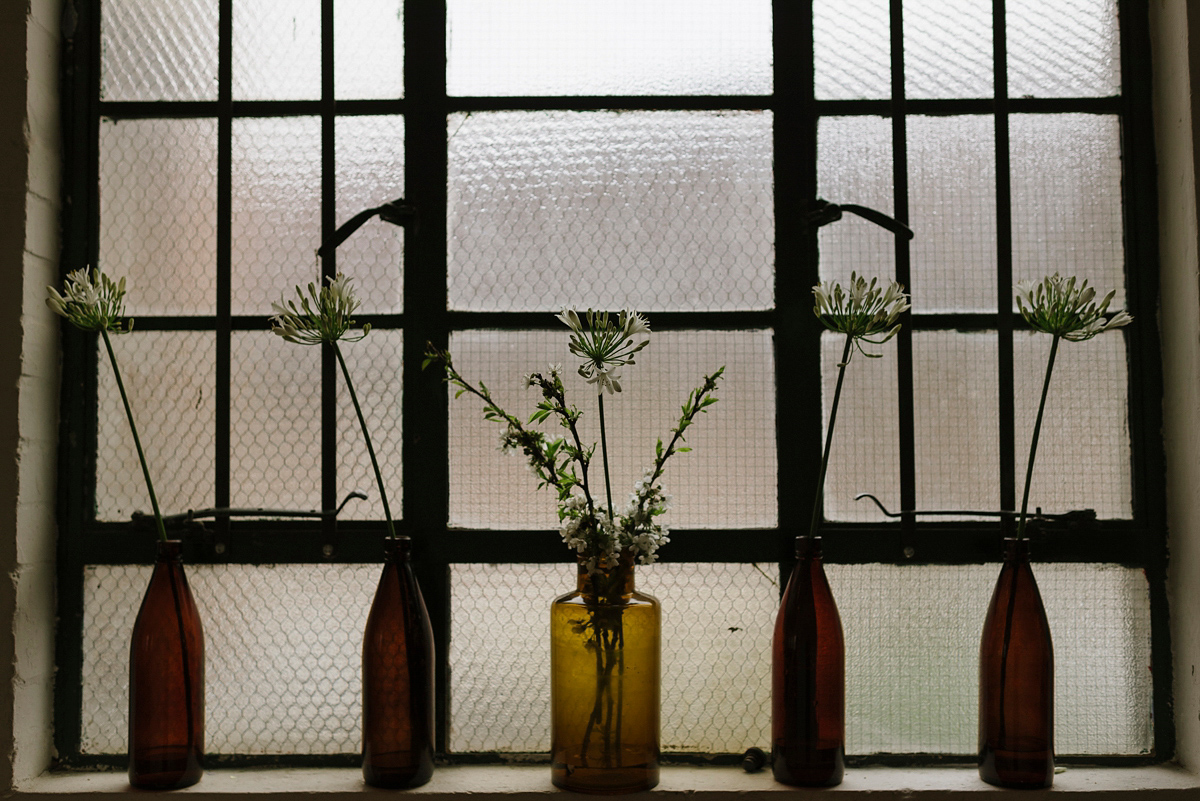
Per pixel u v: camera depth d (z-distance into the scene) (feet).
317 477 4.04
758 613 3.99
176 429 4.04
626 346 3.49
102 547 3.91
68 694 3.86
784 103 4.09
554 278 4.09
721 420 4.04
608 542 3.40
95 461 4.00
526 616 3.99
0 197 3.73
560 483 3.51
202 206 4.12
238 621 3.99
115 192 4.10
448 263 4.09
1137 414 3.98
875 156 4.12
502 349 4.07
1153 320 3.99
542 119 4.14
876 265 4.08
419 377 3.99
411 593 3.53
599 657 3.41
